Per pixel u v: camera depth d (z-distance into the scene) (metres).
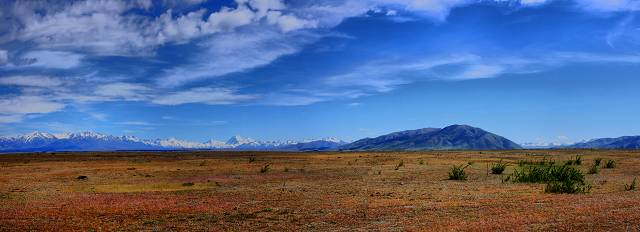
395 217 19.39
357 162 68.81
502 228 16.05
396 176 43.38
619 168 51.22
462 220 18.11
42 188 34.41
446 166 57.31
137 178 43.56
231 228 17.75
